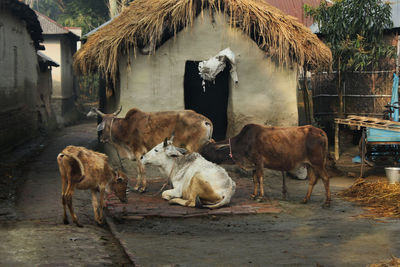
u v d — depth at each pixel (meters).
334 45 14.42
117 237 6.38
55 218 7.34
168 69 10.98
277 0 20.59
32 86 19.53
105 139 9.84
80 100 33.22
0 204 8.38
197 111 15.12
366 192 9.04
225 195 7.98
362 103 15.62
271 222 7.27
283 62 11.07
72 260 5.18
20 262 5.04
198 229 6.90
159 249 5.75
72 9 41.12
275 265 5.03
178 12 10.53
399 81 14.91
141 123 9.53
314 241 6.08
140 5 11.43
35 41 20.19
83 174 6.60
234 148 8.61
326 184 8.25
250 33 11.05
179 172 8.35
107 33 10.84
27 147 16.61
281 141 8.32
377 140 10.84
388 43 15.37
